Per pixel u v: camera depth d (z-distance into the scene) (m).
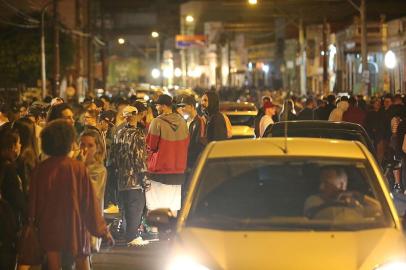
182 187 19.67
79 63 100.69
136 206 18.66
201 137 20.66
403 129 26.83
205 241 9.44
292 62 101.38
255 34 127.94
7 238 11.97
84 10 112.31
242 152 11.01
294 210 10.14
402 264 9.08
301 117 31.66
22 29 74.44
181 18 178.50
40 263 11.69
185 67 162.50
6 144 12.74
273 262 8.95
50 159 11.66
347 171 10.64
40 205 11.53
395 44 60.41
